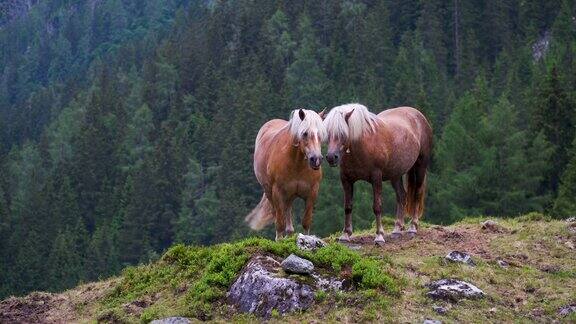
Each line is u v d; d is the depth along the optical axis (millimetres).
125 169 71438
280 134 10375
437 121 56781
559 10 76438
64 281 50375
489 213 35281
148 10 161750
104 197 68062
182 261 10328
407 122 11578
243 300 8680
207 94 80188
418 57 75000
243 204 51750
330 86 72250
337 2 87375
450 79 73812
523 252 10812
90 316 9641
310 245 9461
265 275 8727
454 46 79438
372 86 66625
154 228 60344
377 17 81875
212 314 8641
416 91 63562
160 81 92062
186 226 56812
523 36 77625
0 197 73625
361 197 36125
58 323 9508
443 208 35562
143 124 80812
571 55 64250
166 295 9547
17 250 60000
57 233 60469
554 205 31109
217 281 9148
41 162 84562
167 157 65188
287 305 8414
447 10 81375
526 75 65438
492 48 77562
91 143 74688
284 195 10156
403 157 11125
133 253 55875
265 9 93375
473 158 37688
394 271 9383
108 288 10531
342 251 9266
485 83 60219
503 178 36125
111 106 89625
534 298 9133
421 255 10438
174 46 100688
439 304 8672
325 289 8656
